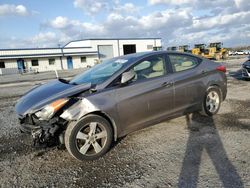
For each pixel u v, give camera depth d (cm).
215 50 3584
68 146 353
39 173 340
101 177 320
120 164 351
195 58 518
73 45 6094
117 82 395
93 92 373
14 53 4597
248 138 412
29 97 413
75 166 355
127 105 394
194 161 344
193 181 295
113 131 392
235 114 553
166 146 400
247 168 316
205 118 530
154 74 440
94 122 367
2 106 834
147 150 391
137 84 409
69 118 347
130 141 430
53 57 5059
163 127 488
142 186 292
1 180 326
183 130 466
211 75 523
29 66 4781
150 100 420
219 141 405
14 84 1817
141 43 6272
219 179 295
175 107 462
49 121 348
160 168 331
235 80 1116
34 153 408
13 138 484
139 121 416
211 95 530
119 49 5978
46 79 2170
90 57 5572
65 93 372
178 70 475
